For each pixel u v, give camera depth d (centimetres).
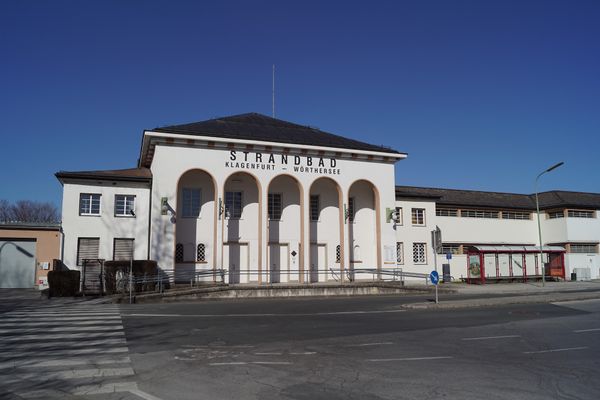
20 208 7556
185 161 3006
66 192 2895
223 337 1281
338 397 719
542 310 2014
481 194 4719
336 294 2864
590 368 926
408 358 1020
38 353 1048
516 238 4653
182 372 881
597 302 2348
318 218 3541
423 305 2122
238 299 2584
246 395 730
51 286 2439
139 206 3006
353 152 3428
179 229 3078
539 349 1134
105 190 2961
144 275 2605
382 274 3422
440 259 4144
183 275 2986
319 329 1447
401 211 4006
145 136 2956
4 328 1401
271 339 1259
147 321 1580
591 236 4712
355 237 3584
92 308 1980
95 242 2917
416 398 714
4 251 2955
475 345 1186
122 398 716
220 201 3052
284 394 736
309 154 3344
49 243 2989
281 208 3438
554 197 4856
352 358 1016
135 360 982
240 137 3102
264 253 3148
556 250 4281
